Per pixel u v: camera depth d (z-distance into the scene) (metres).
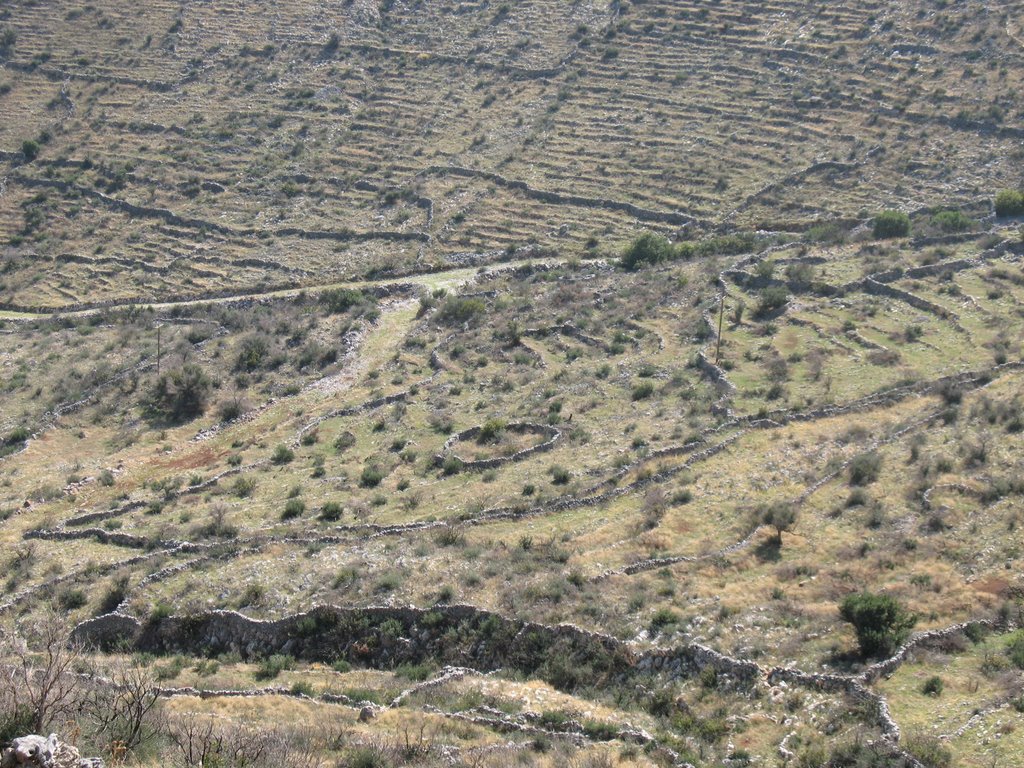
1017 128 120.56
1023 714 32.72
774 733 34.22
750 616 41.00
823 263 90.62
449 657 42.31
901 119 127.44
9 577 53.50
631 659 39.47
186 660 44.31
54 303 112.88
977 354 69.00
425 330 90.12
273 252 119.06
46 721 25.98
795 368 70.81
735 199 118.94
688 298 86.88
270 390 81.44
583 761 32.25
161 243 123.12
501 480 59.47
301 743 32.12
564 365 78.38
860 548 45.53
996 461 51.97
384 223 122.75
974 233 93.44
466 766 31.41
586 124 138.25
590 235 116.31
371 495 59.28
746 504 51.66
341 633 44.19
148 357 88.56
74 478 68.00
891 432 58.09
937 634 37.59
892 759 31.33
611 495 55.06
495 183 128.25
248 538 54.38
